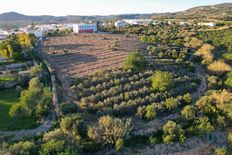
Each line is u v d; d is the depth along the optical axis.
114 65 111.88
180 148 70.31
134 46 142.50
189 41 167.25
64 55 125.06
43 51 131.50
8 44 121.56
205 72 118.81
